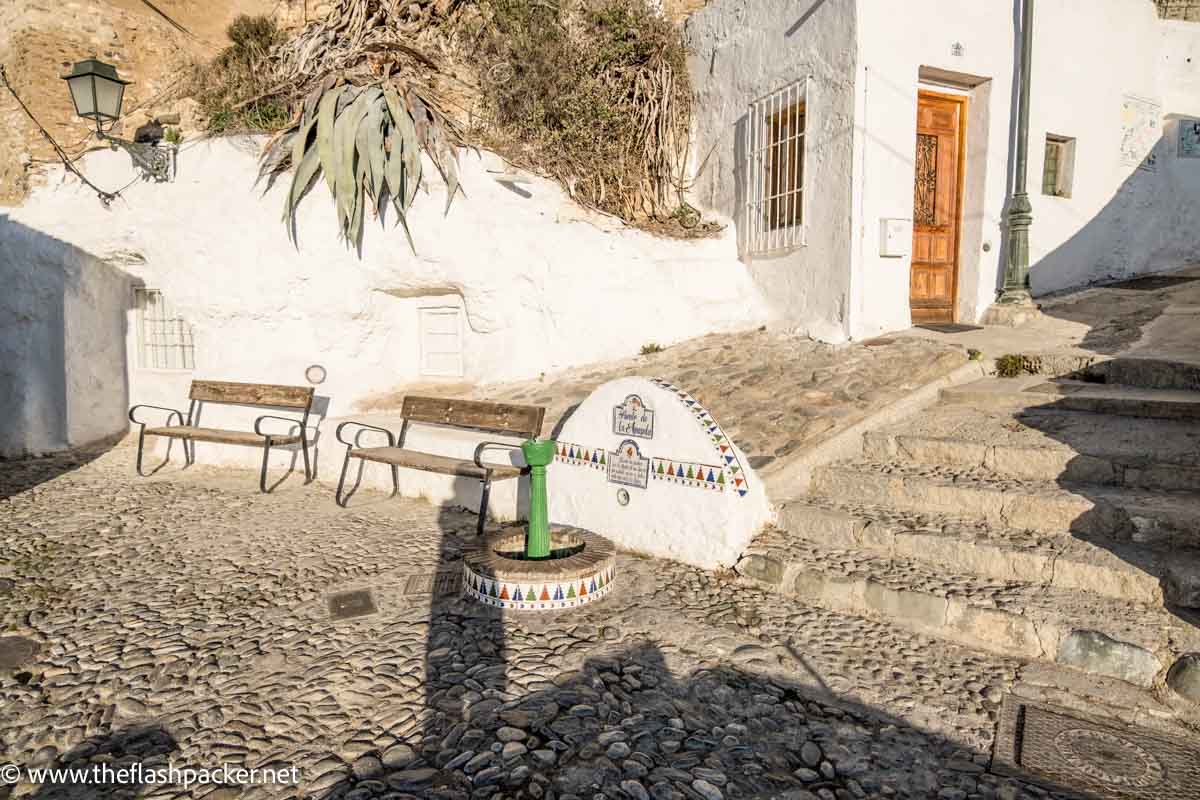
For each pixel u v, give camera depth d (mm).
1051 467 4566
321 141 7699
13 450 9195
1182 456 4277
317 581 4688
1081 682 3189
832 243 7805
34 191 9586
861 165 7531
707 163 10156
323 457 7633
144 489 7297
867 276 7703
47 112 9633
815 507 4734
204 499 6863
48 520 6246
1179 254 10812
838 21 7613
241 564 5051
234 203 8086
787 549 4430
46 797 2637
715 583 4395
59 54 9664
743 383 6828
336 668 3518
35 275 9227
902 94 7723
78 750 2922
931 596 3693
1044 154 8859
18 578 4863
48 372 9352
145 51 10367
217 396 7820
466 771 2707
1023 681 3232
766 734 2932
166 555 5273
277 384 7977
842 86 7586
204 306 8258
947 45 7910
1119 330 6926
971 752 2805
